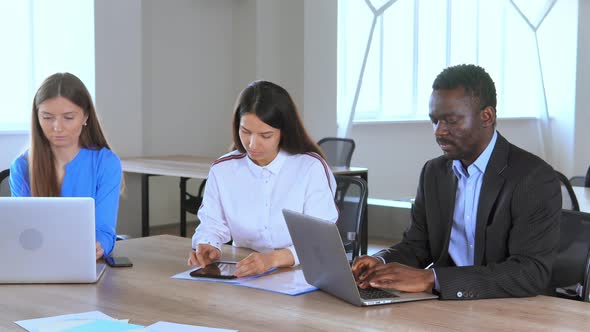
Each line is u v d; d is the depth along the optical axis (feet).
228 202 8.57
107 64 20.48
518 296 6.50
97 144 8.80
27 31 19.52
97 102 20.31
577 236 7.29
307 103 23.95
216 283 7.02
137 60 21.15
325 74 24.45
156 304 6.28
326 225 6.02
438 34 30.86
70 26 20.08
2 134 19.10
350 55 26.86
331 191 8.54
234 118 8.34
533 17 34.53
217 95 23.95
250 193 8.49
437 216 7.47
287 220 6.79
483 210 6.97
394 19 29.19
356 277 6.86
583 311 6.05
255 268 7.23
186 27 22.95
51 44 19.89
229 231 8.73
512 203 6.82
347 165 20.29
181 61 22.90
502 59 34.12
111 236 8.39
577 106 35.60
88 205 6.83
